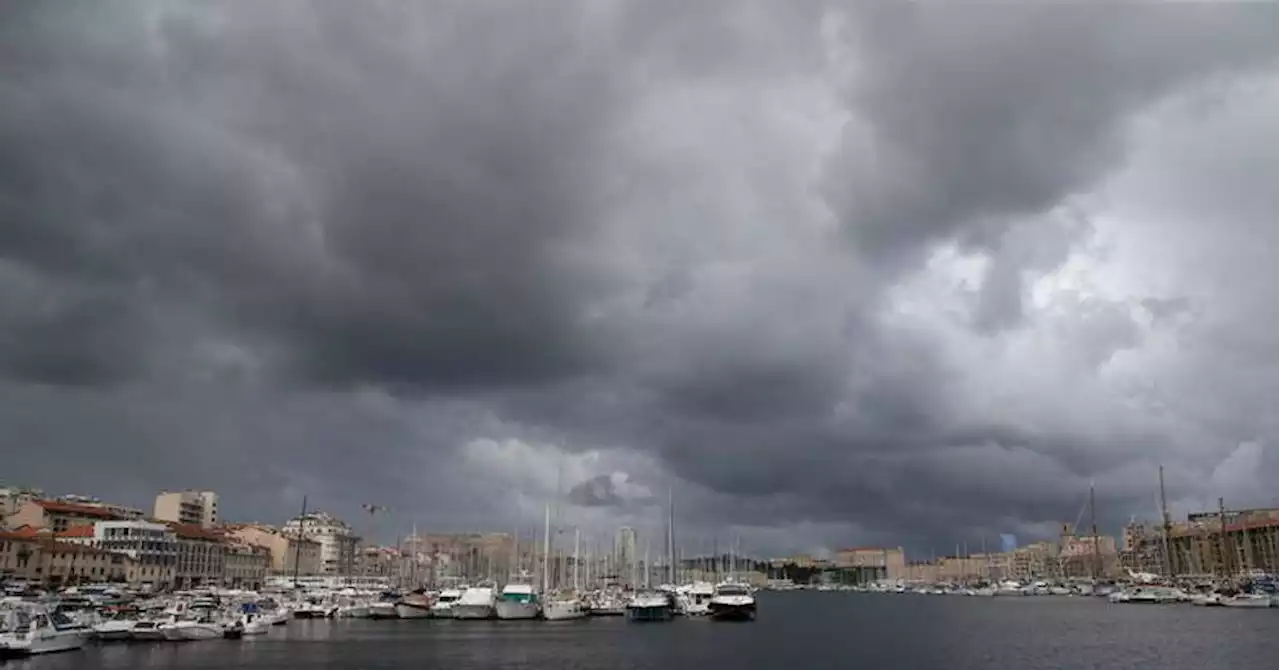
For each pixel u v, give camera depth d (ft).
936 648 427.33
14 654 320.91
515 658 360.89
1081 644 431.43
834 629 594.24
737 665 354.54
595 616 650.43
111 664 307.37
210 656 342.44
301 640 421.59
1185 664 339.77
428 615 600.80
